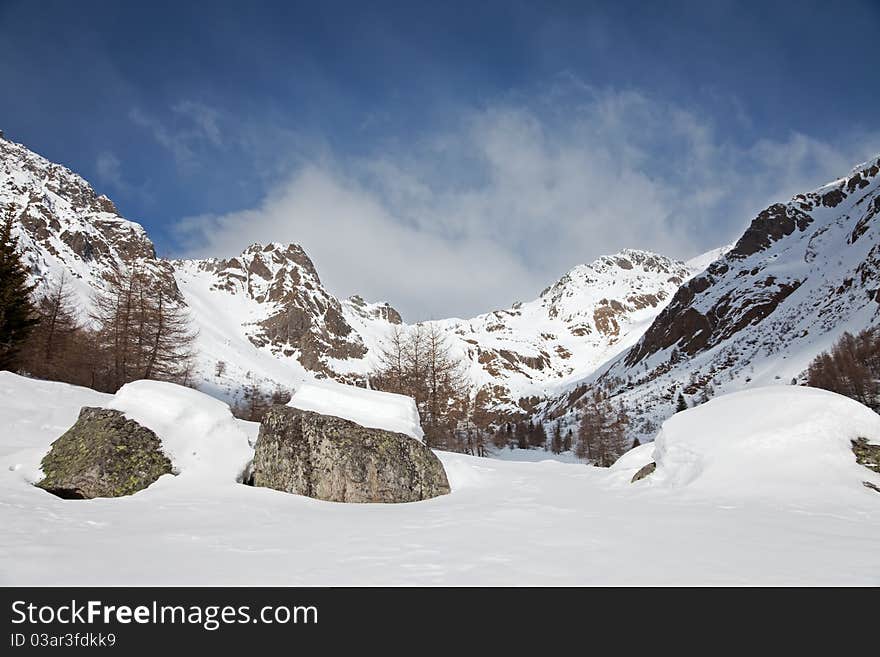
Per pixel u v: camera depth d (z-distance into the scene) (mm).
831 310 132125
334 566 5613
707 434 11070
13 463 10828
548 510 8805
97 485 10086
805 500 8781
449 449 30719
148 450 10945
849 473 9500
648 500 9562
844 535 6738
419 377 30922
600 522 7703
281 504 9781
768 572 5246
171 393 12289
